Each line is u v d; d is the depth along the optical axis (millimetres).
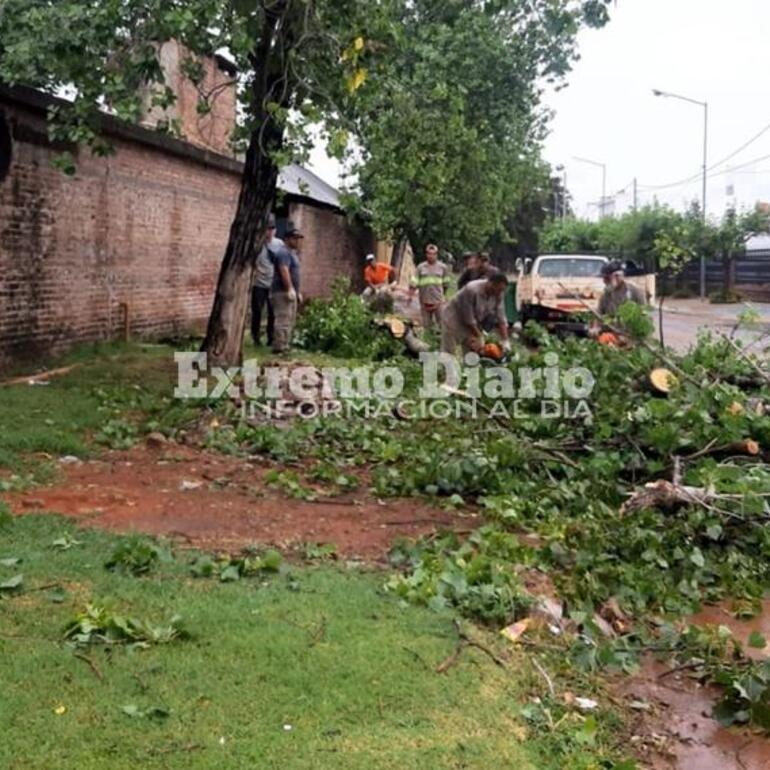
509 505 6789
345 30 9781
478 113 22750
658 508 6680
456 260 29609
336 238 28641
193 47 9375
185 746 3459
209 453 8312
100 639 4258
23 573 5043
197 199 17719
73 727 3529
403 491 7410
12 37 9070
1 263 11328
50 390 10391
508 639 4688
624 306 9336
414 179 12047
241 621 4543
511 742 3713
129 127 13875
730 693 4434
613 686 4559
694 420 7586
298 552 5781
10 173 11383
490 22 19719
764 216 40688
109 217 14172
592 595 5465
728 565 6211
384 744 3578
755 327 14883
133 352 13828
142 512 6410
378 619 4707
